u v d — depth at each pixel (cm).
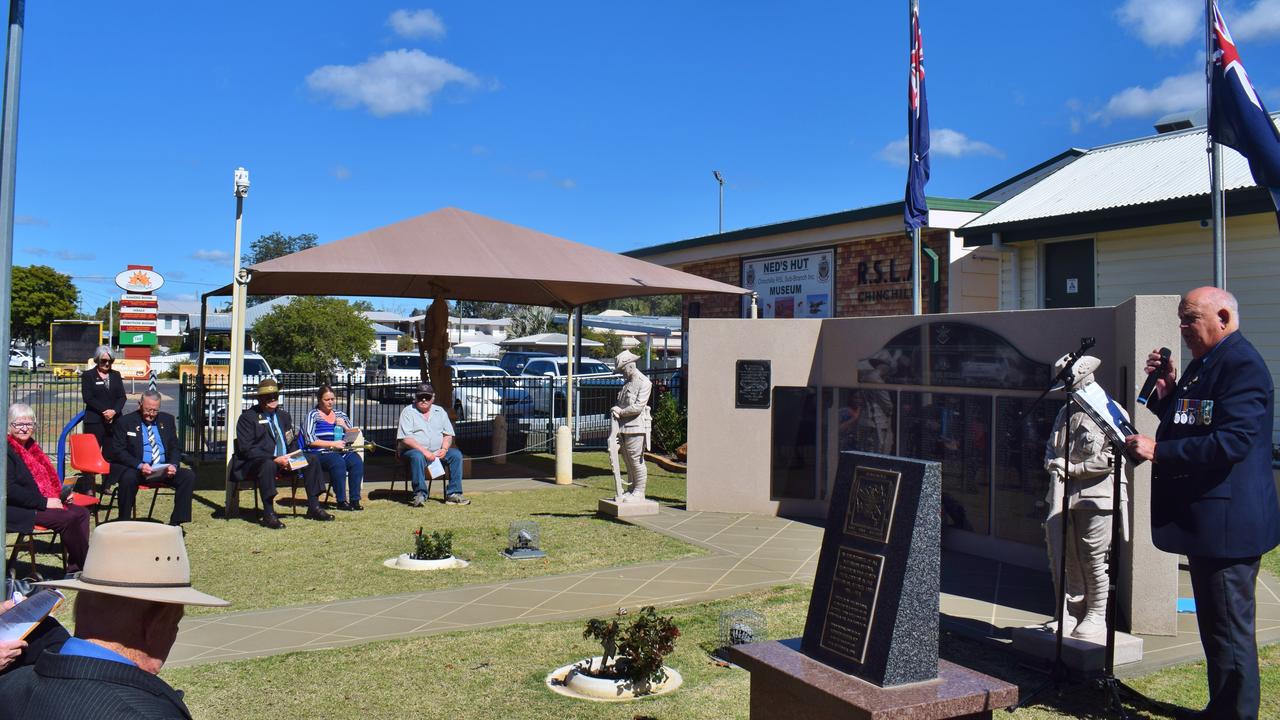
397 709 525
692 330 1194
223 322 4838
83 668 214
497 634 664
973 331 948
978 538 946
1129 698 544
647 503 1154
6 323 459
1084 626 595
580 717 516
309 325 4081
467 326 8525
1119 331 723
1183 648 627
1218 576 477
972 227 1341
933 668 382
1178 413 489
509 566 882
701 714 522
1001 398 916
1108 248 1248
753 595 773
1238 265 1116
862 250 1602
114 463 998
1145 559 657
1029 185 1579
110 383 1244
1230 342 480
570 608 735
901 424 1036
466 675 580
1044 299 1335
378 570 866
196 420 1688
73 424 1041
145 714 211
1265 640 658
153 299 2125
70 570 827
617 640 570
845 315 1630
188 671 585
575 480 1538
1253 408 464
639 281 1426
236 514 1153
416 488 1244
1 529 455
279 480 1490
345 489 1207
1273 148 791
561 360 2678
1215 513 472
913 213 1202
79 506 847
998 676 591
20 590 298
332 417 1210
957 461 968
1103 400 531
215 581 825
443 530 1061
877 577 386
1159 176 1241
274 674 581
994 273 1438
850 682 377
